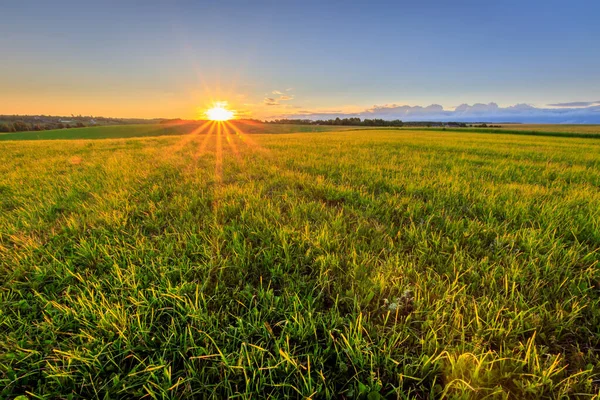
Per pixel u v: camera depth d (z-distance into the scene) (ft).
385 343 5.27
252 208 12.21
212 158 29.32
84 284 7.00
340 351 5.23
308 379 4.58
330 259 7.85
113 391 4.62
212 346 5.24
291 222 10.73
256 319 5.91
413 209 12.04
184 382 4.71
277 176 19.35
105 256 8.21
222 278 7.36
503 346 5.27
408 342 5.45
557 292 6.54
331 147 41.83
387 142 54.80
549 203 12.44
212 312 5.91
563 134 135.64
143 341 5.37
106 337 5.52
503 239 9.08
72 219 11.07
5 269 7.81
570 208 12.16
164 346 5.25
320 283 7.00
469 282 7.08
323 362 4.99
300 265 7.98
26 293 7.00
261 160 27.17
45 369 5.00
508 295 6.57
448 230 10.04
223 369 4.85
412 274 7.34
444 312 5.72
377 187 16.70
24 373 4.96
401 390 4.54
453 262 7.59
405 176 19.15
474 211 12.11
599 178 19.29
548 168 22.91
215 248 8.63
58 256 8.54
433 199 13.53
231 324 5.82
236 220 11.14
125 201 13.51
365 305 6.33
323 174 20.08
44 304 6.49
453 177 18.47
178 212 12.28
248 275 7.66
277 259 8.29
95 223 10.99
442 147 43.57
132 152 36.06
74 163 26.99
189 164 25.30
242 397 4.37
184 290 6.68
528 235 9.14
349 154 31.83
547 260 7.62
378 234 9.95
